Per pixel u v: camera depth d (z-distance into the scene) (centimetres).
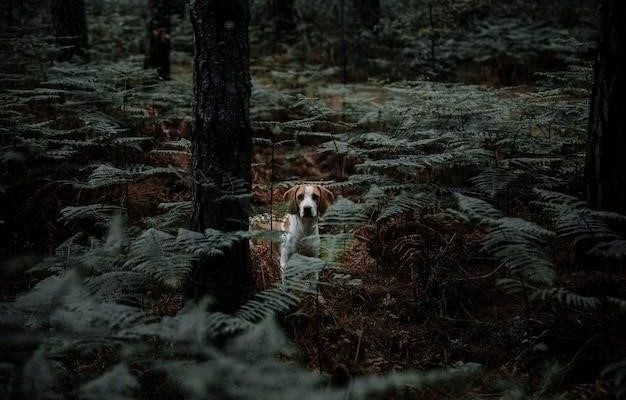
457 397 355
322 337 416
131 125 735
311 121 711
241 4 394
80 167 616
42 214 584
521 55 1109
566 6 1395
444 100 650
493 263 498
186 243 370
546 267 339
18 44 845
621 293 385
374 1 1366
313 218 534
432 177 620
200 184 407
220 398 314
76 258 423
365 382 312
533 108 681
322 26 1435
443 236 521
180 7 1540
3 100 666
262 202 680
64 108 697
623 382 322
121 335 291
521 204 561
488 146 620
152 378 351
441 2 1049
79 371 371
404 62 1149
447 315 445
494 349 398
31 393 277
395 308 456
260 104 873
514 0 1370
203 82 395
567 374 356
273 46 1392
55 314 335
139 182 671
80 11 930
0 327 322
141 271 417
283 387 299
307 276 464
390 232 553
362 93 949
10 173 618
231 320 314
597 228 363
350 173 753
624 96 416
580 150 636
